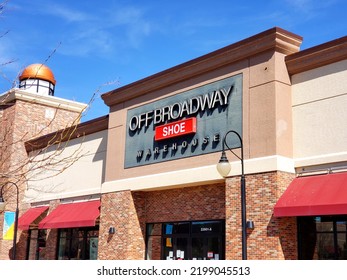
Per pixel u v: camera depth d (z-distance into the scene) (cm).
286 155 1847
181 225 2272
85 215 2697
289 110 1903
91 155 2941
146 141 2420
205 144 2094
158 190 2403
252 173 1859
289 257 1739
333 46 1791
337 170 1736
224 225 2058
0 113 3562
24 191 3453
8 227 3350
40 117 3516
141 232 2444
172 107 2280
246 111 1953
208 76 2152
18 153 3353
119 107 2659
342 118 1752
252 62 1978
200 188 2200
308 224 1778
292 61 1911
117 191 2525
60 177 3169
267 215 1775
